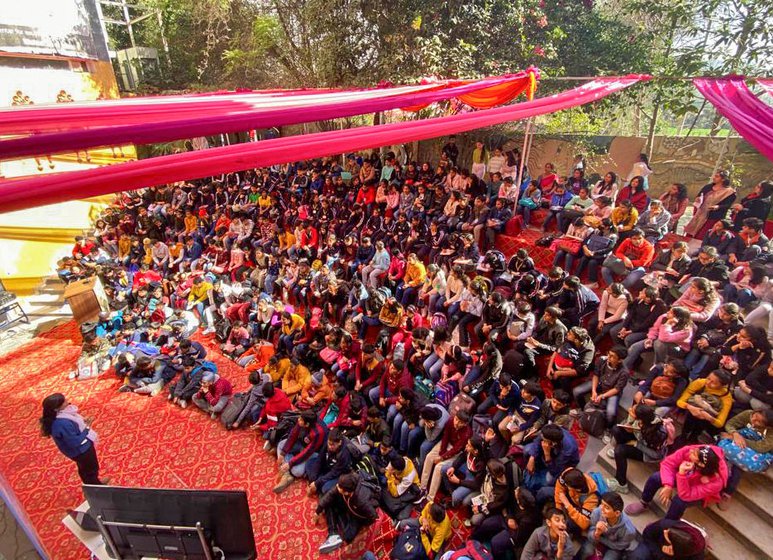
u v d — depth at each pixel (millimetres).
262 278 9797
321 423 5344
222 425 6199
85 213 12734
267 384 5883
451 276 7094
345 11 10602
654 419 4086
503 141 10664
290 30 12555
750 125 4910
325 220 10531
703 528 3740
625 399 5023
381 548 4449
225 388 6375
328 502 4523
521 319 5875
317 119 2828
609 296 5789
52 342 8430
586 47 10445
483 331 6383
